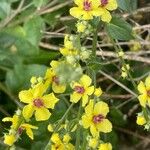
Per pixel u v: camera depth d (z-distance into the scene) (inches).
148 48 9.4
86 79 6.7
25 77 8.1
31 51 8.3
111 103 9.4
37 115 6.9
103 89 9.7
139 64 9.4
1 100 9.0
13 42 8.3
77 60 6.5
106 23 7.8
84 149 6.6
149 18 9.7
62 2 8.8
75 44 6.8
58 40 9.4
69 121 6.9
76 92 6.7
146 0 9.6
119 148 10.1
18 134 6.9
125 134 10.2
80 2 7.1
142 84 6.9
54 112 8.2
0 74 8.9
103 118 6.8
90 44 9.1
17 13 8.6
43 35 9.0
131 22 9.4
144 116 6.7
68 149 6.8
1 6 8.3
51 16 8.7
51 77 6.9
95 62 7.0
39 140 8.2
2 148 7.9
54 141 6.6
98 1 7.1
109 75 9.2
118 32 7.8
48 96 6.9
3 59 8.4
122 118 9.4
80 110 6.9
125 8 7.9
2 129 7.9
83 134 6.8
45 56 8.5
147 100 6.9
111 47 9.3
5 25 8.4
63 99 8.5
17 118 6.8
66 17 8.7
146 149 10.2
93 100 6.7
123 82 9.3
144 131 10.0
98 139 6.6
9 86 8.2
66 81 6.0
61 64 6.2
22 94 6.8
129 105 9.8
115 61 9.1
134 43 9.0
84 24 6.9
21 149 8.3
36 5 8.1
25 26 8.1
